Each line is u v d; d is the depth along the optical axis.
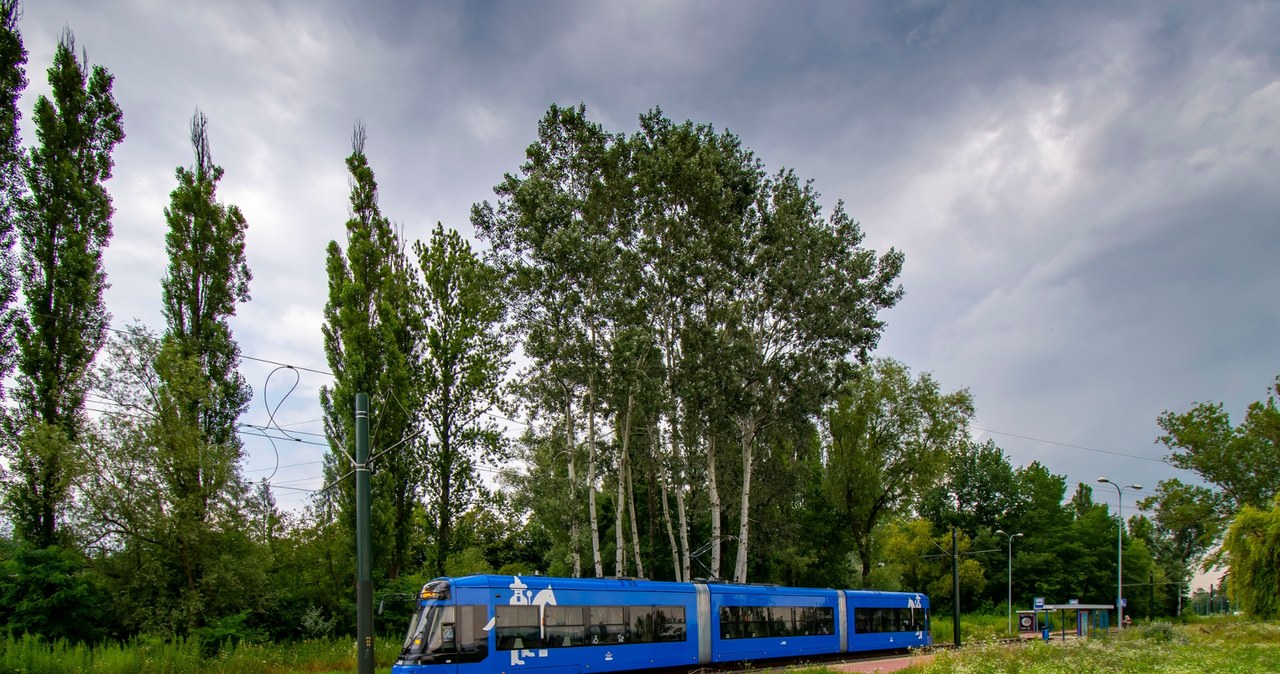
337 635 33.66
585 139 37.19
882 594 38.53
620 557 34.72
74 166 32.09
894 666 30.36
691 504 43.31
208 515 30.08
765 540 45.06
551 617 23.48
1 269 29.83
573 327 34.66
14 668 21.92
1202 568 42.16
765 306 38.47
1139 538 101.56
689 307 36.28
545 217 33.75
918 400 52.59
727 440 40.56
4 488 28.67
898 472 53.56
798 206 38.94
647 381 33.44
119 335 29.91
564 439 38.44
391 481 34.84
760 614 31.17
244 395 35.53
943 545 70.56
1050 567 84.12
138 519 28.86
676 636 27.34
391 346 36.28
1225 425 59.38
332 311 37.44
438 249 42.75
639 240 36.38
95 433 28.70
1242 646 30.39
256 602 31.45
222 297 35.44
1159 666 23.08
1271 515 39.72
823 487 55.78
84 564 28.56
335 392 35.31
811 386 37.12
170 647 25.97
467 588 21.80
